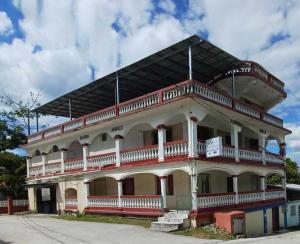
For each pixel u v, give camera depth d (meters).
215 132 26.95
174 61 23.69
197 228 20.05
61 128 31.98
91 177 28.00
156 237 18.16
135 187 27.56
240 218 20.23
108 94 30.11
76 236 18.75
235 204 24.05
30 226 23.39
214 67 25.17
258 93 31.19
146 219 23.20
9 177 37.62
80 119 29.67
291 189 36.66
